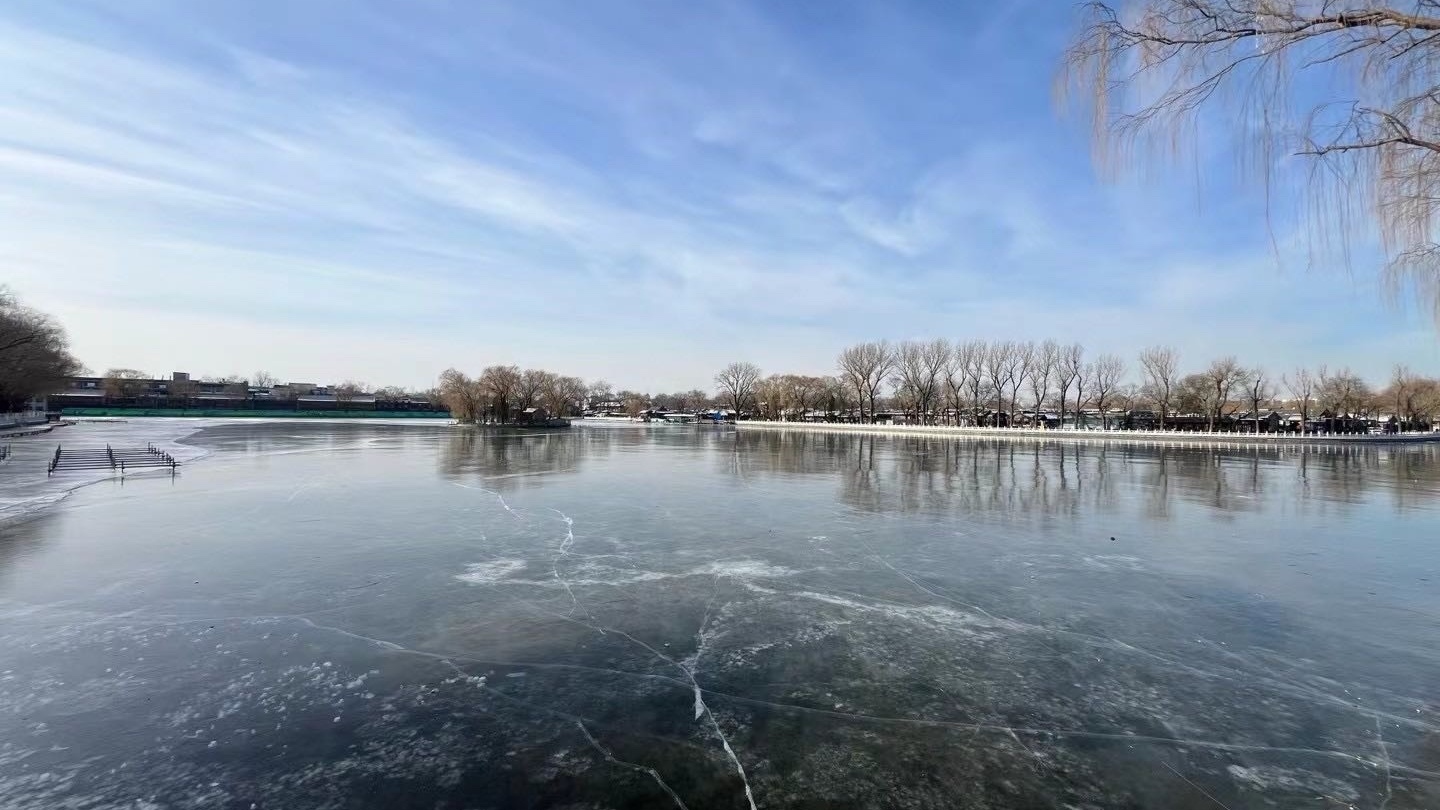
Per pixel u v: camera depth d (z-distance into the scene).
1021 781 5.96
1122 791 5.82
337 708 7.16
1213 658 8.70
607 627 9.71
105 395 120.88
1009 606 10.77
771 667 8.37
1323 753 6.45
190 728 6.70
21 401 75.88
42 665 8.14
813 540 15.55
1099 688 7.82
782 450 46.78
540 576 12.30
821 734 6.74
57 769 5.96
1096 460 38.50
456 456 38.31
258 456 37.31
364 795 5.64
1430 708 7.34
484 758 6.23
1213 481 27.77
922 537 15.95
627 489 24.23
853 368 97.38
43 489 22.66
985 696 7.61
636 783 5.87
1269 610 10.59
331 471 29.52
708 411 145.38
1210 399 72.69
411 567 12.84
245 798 5.59
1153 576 12.55
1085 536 16.17
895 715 7.15
